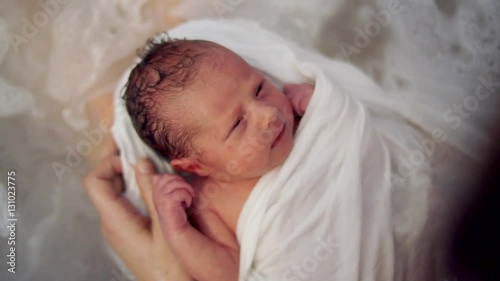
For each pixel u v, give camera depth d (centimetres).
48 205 50
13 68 52
